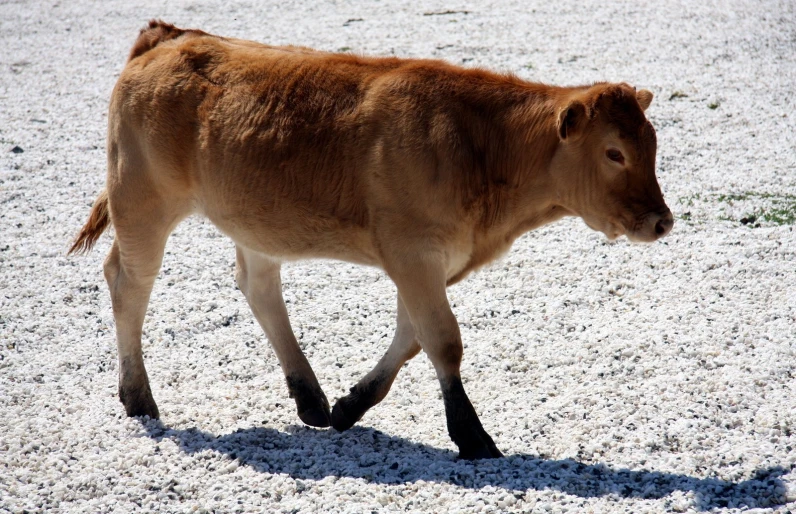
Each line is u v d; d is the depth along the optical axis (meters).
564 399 8.53
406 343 8.13
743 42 22.19
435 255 7.36
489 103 7.61
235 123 7.98
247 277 8.96
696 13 25.27
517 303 10.88
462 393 7.50
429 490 6.86
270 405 8.87
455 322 7.46
